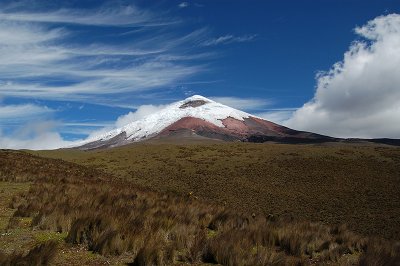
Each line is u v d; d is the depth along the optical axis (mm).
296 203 48594
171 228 12711
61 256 9727
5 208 15922
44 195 17953
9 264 8016
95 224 11367
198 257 10391
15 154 47688
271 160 76500
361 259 10336
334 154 81250
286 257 10336
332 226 16969
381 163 72875
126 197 19906
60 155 90438
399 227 36094
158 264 9594
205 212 16734
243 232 12547
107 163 77312
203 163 75188
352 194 52812
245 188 56219
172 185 58219
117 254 10227
